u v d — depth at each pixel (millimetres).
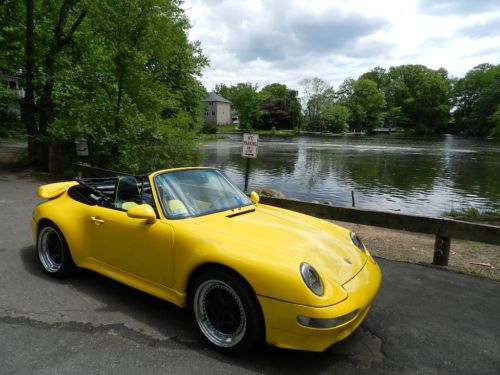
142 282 3584
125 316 3545
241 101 126000
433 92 116812
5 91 15281
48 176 13328
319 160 35250
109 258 3854
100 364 2807
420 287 4594
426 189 20453
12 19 15852
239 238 3086
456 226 5277
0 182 11750
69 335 3193
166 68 14664
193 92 30594
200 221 3402
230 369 2795
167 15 13320
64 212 4242
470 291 4504
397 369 2900
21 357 2867
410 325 3615
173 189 3682
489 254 6328
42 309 3637
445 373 2879
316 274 2773
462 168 29266
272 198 7379
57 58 14977
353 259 3270
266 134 102688
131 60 12828
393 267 5324
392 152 44688
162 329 3332
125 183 3943
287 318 2650
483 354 3152
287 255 2887
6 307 3664
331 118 117125
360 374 2818
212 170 4289
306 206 6871
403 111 124438
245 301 2791
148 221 3455
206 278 3004
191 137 13977
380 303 4102
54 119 14219
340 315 2645
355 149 49656
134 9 12430
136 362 2842
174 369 2771
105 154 14383
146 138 13547
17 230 6332
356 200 17500
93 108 13125
